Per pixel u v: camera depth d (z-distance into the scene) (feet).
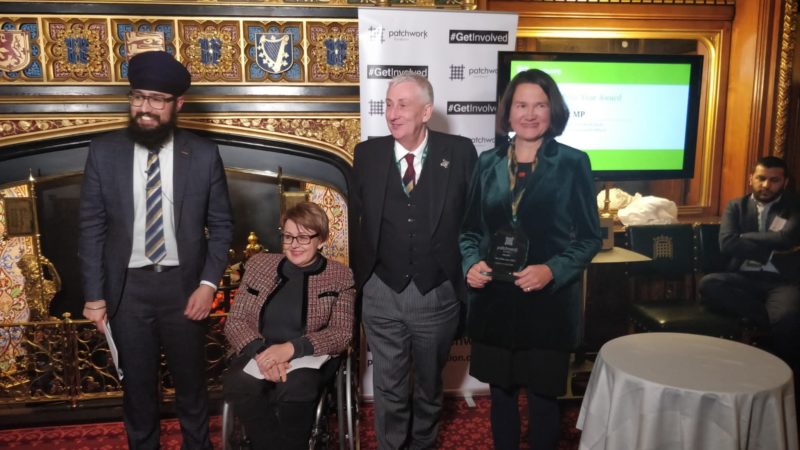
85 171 8.24
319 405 8.17
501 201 8.29
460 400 11.84
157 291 8.35
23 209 11.14
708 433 6.54
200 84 11.03
